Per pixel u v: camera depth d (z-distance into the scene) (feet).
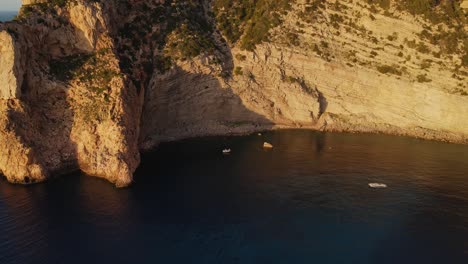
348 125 344.69
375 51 357.20
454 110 328.29
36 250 181.57
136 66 302.86
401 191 237.25
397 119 343.87
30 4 277.44
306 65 357.20
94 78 273.54
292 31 367.45
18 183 239.09
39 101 262.67
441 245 190.70
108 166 244.83
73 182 242.58
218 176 254.88
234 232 198.08
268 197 229.66
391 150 299.99
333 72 354.74
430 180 250.98
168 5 350.64
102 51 286.46
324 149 301.02
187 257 181.37
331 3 379.14
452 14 360.28
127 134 255.29
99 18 286.05
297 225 204.33
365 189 239.50
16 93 244.01
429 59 344.90
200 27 360.07
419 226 204.23
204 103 333.83
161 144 308.19
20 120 246.06
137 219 206.28
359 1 373.61
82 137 255.70
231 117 345.10
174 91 320.29
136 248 185.68
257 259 180.96
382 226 204.23
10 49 242.78
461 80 334.03
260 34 362.94
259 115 346.95
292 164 273.75
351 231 200.23
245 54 354.74
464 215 213.46
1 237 188.75
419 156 288.51
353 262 179.93
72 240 189.06
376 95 349.61
